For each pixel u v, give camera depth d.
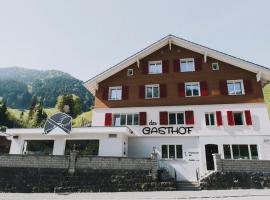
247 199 13.55
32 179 19.08
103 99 27.16
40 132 23.09
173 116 25.09
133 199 14.40
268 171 18.69
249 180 18.33
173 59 27.34
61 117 23.17
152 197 14.95
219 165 18.77
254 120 23.12
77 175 18.94
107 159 19.27
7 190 18.83
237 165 18.86
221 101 24.41
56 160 19.52
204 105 24.58
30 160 19.72
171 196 15.23
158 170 19.19
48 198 15.35
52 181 18.88
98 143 22.86
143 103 26.05
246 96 24.12
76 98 88.88
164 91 26.06
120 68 27.78
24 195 16.78
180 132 24.09
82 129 22.62
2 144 33.50
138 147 24.64
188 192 16.91
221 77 25.41
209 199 13.94
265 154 21.92
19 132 23.45
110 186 18.47
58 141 23.14
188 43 26.64
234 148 22.77
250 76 24.86
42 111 81.44
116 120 26.22
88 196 15.97
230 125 23.28
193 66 26.70
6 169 19.61
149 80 26.94
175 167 23.16
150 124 24.98
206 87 25.28
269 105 54.16
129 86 27.14
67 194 17.08
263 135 22.47
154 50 28.06
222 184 18.23
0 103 79.12
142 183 18.41
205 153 22.98
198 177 21.44
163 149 24.16
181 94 25.56
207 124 24.14
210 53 26.06
